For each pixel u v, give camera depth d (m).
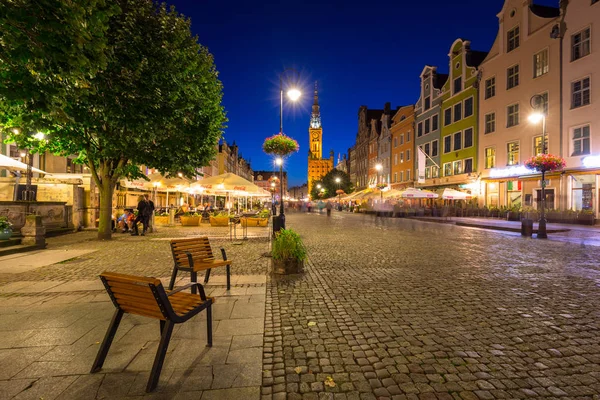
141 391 2.71
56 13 4.21
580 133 22.70
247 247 11.44
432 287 6.12
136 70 9.83
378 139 61.38
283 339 3.81
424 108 43.69
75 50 4.56
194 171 15.35
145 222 15.05
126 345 3.56
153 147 12.17
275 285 6.24
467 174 33.72
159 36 11.00
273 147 12.38
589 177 21.88
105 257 9.16
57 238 13.48
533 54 26.34
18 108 7.79
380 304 5.11
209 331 3.54
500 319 4.48
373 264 8.40
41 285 6.07
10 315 4.49
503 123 29.44
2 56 4.27
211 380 2.90
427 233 17.38
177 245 5.77
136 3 10.82
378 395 2.75
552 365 3.25
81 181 16.47
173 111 11.02
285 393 2.76
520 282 6.50
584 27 22.33
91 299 5.21
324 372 3.10
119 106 9.30
